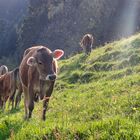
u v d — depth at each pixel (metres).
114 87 15.26
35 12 84.88
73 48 67.75
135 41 25.17
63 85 22.41
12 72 19.31
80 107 12.73
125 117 9.37
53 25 76.00
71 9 73.06
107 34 64.31
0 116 16.00
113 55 24.59
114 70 21.59
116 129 7.98
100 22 66.69
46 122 10.13
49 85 11.91
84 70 24.55
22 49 86.44
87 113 11.23
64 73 25.83
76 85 21.59
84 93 16.84
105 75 21.19
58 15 75.75
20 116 13.80
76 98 16.02
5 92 20.31
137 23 62.53
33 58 11.64
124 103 11.02
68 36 70.75
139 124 8.41
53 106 14.91
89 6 69.06
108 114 10.49
